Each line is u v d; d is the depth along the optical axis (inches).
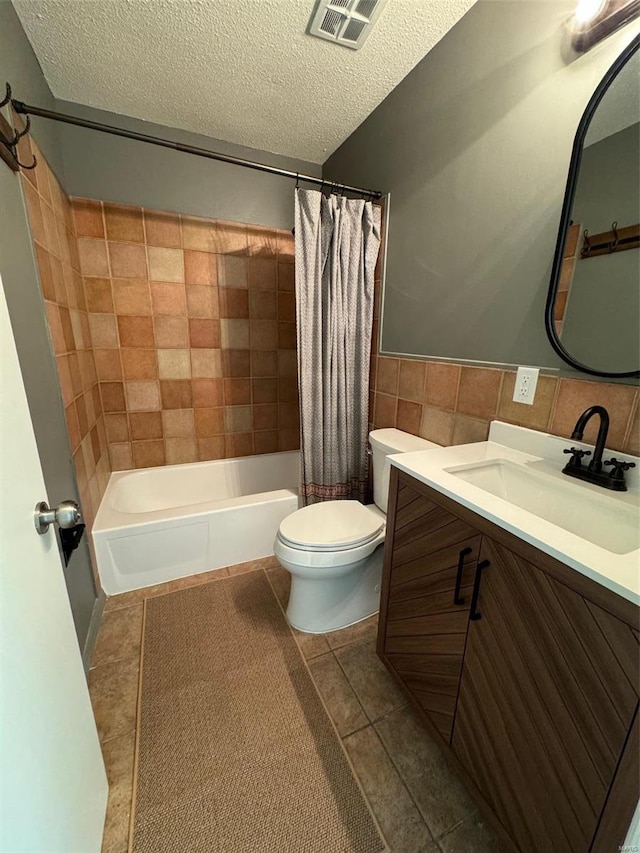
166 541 67.7
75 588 49.7
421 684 40.9
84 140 70.4
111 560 64.2
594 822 23.4
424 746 41.7
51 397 48.8
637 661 20.5
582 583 23.1
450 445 58.6
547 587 25.6
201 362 90.0
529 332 44.9
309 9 47.6
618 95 34.1
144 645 54.7
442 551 36.6
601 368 37.9
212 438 95.4
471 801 36.8
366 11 47.6
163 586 68.0
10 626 20.0
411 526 41.4
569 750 24.9
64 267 62.3
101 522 64.9
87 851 28.9
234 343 92.4
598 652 22.6
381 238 70.7
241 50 54.7
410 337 65.6
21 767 19.9
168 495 90.2
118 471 87.1
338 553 52.6
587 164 36.7
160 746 41.0
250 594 66.1
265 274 91.7
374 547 55.5
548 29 39.1
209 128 75.8
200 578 70.5
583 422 37.2
